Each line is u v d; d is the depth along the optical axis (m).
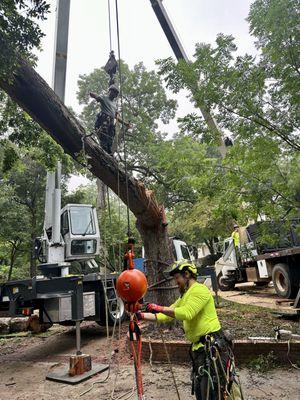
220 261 15.22
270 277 11.41
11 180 21.23
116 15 3.54
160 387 4.30
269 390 4.05
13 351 7.14
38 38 4.37
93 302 7.40
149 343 4.92
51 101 4.72
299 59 4.89
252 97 5.19
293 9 4.80
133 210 6.33
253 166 5.51
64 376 4.96
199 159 6.14
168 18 10.93
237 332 6.10
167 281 6.57
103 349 6.50
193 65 5.38
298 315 7.37
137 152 19.67
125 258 2.77
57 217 8.57
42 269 8.33
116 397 4.13
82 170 6.36
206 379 2.65
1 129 7.44
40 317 6.69
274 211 5.68
